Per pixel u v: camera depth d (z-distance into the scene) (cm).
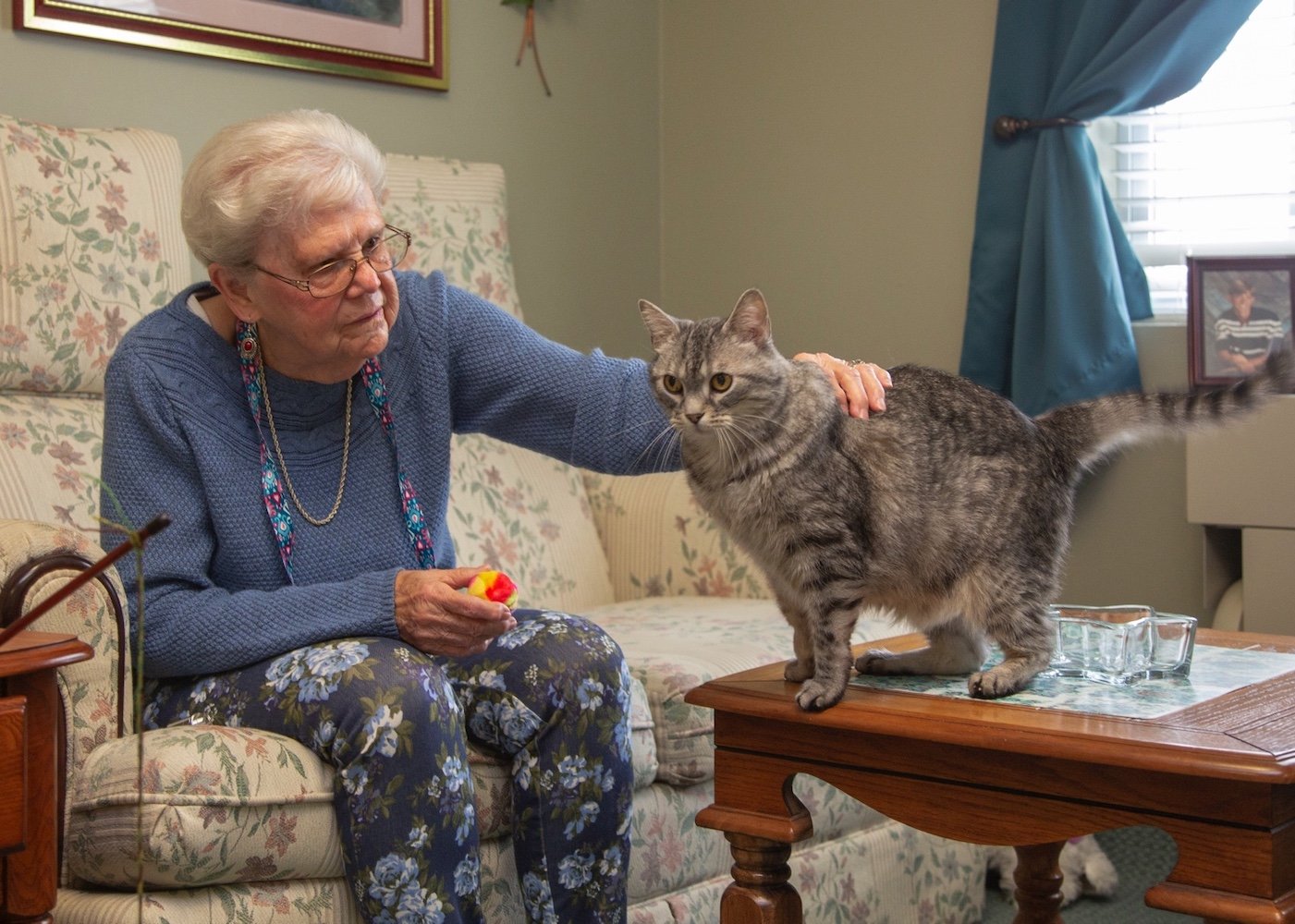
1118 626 156
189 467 161
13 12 240
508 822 165
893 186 332
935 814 141
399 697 144
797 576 158
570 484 284
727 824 155
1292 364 161
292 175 151
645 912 190
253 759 141
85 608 148
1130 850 279
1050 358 290
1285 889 121
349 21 289
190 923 137
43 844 122
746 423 159
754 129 355
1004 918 249
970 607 158
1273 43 294
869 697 149
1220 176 304
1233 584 275
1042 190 295
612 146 357
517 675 161
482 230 283
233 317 169
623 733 165
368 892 143
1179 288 310
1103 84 285
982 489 158
